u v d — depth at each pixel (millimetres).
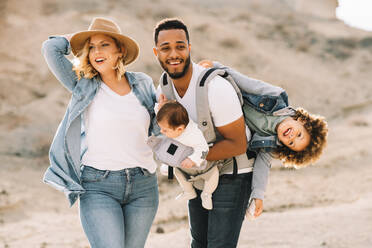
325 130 3453
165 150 3139
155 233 7699
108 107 3219
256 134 3436
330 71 33281
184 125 3037
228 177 3307
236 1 43688
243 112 3451
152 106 3369
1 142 16266
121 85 3334
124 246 3184
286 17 41906
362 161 13797
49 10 29484
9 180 12328
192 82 3193
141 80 3404
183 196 3439
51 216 9562
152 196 3346
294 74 31469
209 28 34469
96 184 3156
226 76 3250
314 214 7477
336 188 10492
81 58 3299
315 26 40719
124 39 3314
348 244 5641
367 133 18828
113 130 3188
